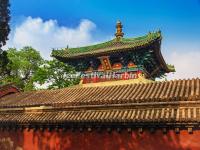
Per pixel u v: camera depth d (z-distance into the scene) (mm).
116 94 28453
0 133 31328
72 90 33344
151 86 28656
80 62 37781
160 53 35625
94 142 26141
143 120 23453
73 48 38844
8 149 30266
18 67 68438
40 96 33969
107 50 35062
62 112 28609
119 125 24984
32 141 29109
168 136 23344
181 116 22672
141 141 24250
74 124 26641
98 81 36500
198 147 22109
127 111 25469
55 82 62500
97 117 25734
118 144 25078
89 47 38344
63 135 27812
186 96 23750
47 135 28562
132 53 34562
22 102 32625
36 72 66812
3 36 25438
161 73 40969
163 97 24625
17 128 30203
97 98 28328
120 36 37938
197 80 27703
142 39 34906
